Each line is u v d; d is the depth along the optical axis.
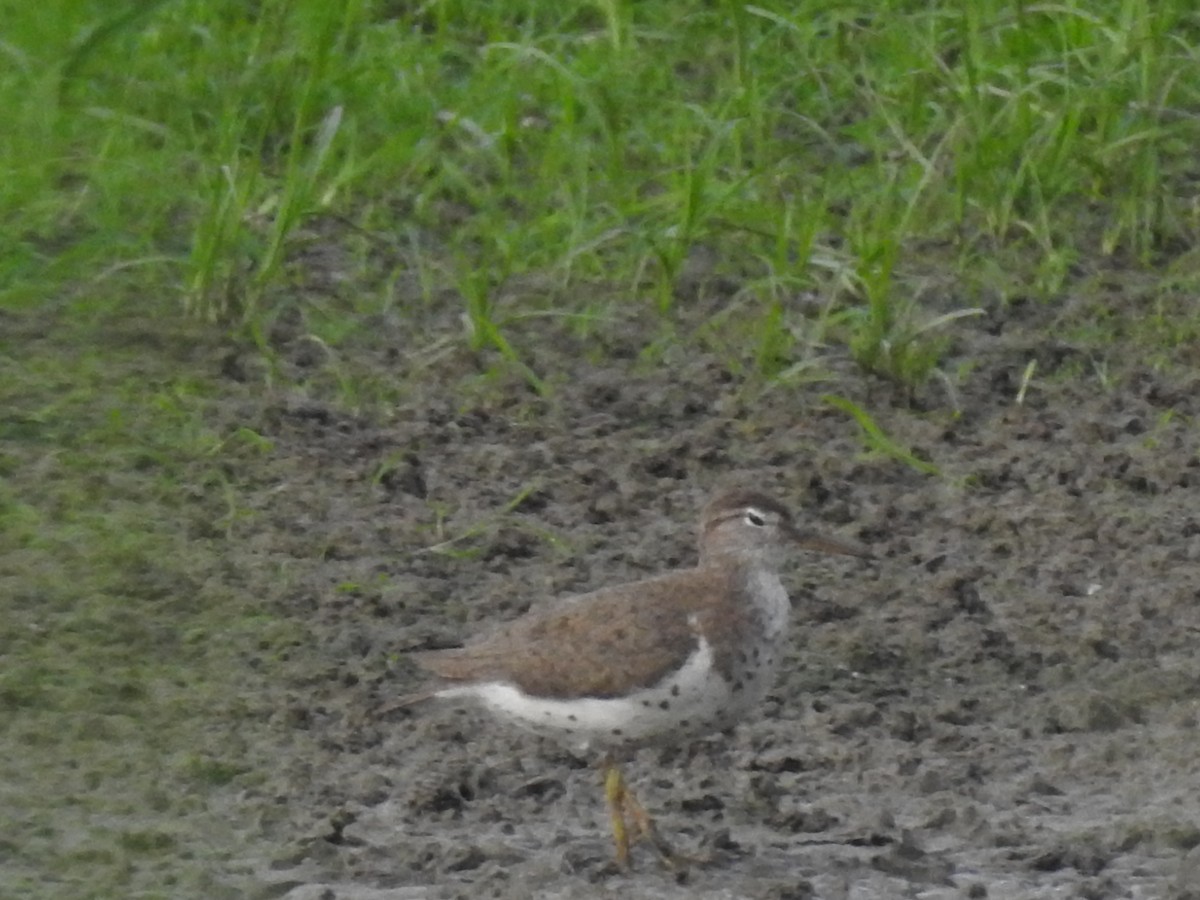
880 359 15.82
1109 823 10.97
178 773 11.22
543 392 15.46
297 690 12.11
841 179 17.92
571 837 10.89
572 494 14.34
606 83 18.62
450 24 19.84
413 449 14.75
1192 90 18.33
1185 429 15.30
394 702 11.24
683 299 16.73
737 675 10.88
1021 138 17.69
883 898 10.24
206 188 17.02
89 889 10.14
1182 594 13.27
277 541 13.52
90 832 10.65
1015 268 17.20
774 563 11.18
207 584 13.03
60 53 18.36
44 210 16.91
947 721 12.05
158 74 18.48
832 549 11.28
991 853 10.66
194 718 11.75
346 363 15.77
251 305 15.98
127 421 14.73
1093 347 16.30
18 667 12.08
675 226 16.61
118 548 13.28
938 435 15.16
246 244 16.48
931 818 10.91
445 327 16.28
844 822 10.98
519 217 17.50
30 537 13.34
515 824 10.98
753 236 17.14
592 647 10.71
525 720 10.91
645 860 10.68
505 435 15.06
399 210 17.61
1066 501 14.38
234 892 10.16
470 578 13.43
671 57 19.30
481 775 11.31
